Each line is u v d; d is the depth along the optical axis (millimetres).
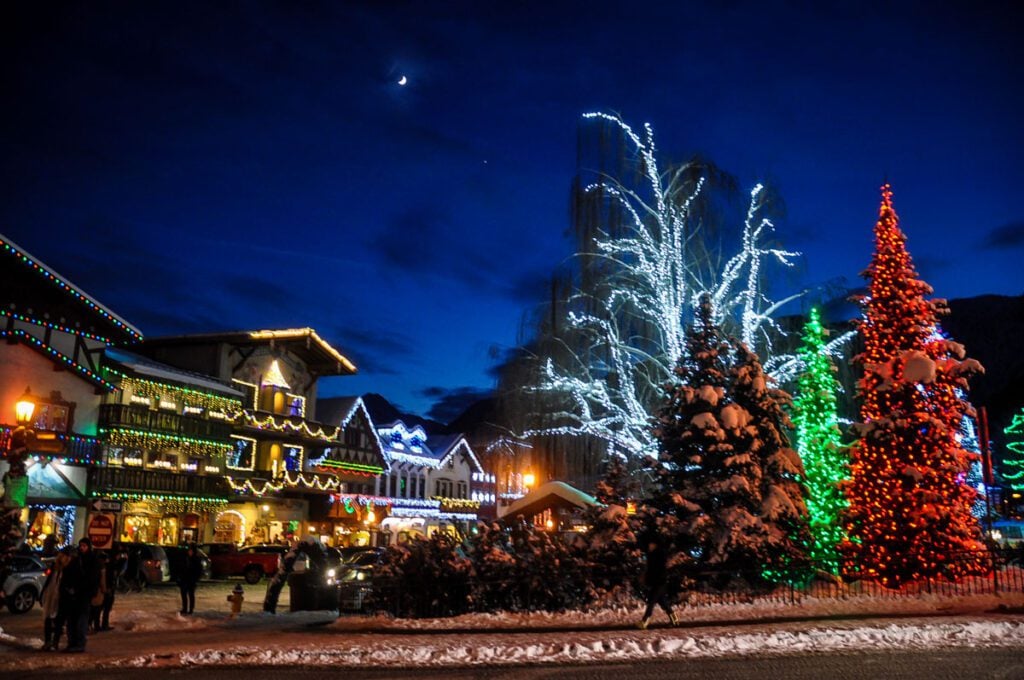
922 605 16938
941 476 20438
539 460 32875
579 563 19047
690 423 19781
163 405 44812
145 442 42688
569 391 31547
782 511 19172
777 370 27484
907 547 20062
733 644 12969
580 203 29844
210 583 37000
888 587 19984
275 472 52344
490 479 83750
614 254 29641
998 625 13570
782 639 13156
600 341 30188
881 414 21391
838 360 28188
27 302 36562
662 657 12414
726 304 28594
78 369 38406
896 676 10172
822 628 13844
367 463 64438
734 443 19672
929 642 12633
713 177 28938
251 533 52000
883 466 20703
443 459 75750
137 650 15430
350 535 61125
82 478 39250
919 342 21500
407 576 19531
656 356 29250
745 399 20125
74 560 15570
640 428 28781
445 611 19094
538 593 18734
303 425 54531
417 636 16266
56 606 15664
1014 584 19453
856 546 20875
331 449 61000
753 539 18656
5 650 15523
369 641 15445
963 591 18672
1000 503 45344
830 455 23812
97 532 18438
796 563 19062
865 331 22109
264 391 54000
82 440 38344
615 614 17625
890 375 21047
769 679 10344
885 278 21906
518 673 11469
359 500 62688
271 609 23938
